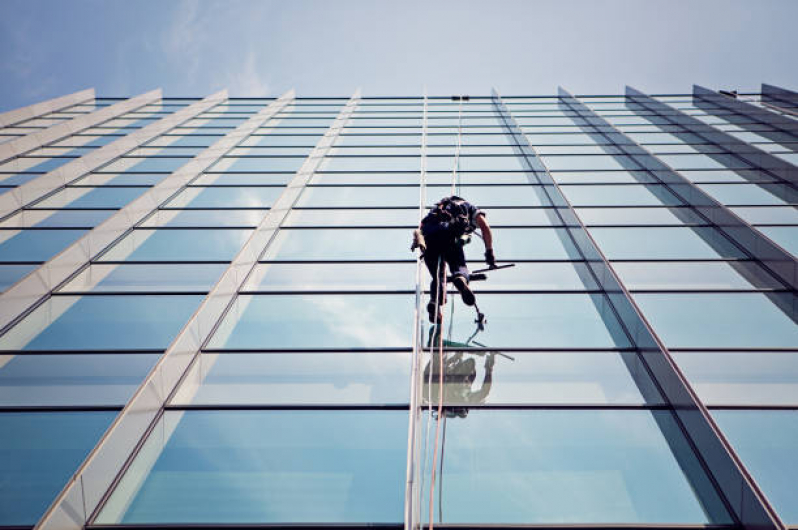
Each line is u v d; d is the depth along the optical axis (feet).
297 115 68.44
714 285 25.72
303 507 14.92
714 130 48.98
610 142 51.80
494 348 21.11
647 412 17.80
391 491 15.38
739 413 17.71
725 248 29.32
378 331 22.82
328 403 18.71
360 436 17.33
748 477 13.24
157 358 21.09
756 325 22.36
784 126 51.16
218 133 59.26
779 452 16.03
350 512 14.79
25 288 24.00
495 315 23.29
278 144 54.08
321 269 28.32
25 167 47.42
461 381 19.52
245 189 40.75
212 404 18.63
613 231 32.14
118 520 14.42
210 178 43.27
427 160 47.57
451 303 24.21
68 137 57.47
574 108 66.39
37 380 19.81
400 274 27.73
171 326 23.27
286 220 34.71
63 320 23.61
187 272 28.25
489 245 21.04
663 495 14.78
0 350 21.49
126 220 32.91
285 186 41.39
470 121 63.72
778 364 19.93
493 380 19.48
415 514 14.33
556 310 23.58
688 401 16.30
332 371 20.34
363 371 20.31
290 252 30.35
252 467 16.11
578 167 44.42
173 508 14.80
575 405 18.16
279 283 27.04
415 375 17.92
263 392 19.25
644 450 16.24
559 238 30.81
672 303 24.23
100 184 42.11
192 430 17.48
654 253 29.12
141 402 16.80
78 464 16.20
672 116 57.77
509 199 37.29
